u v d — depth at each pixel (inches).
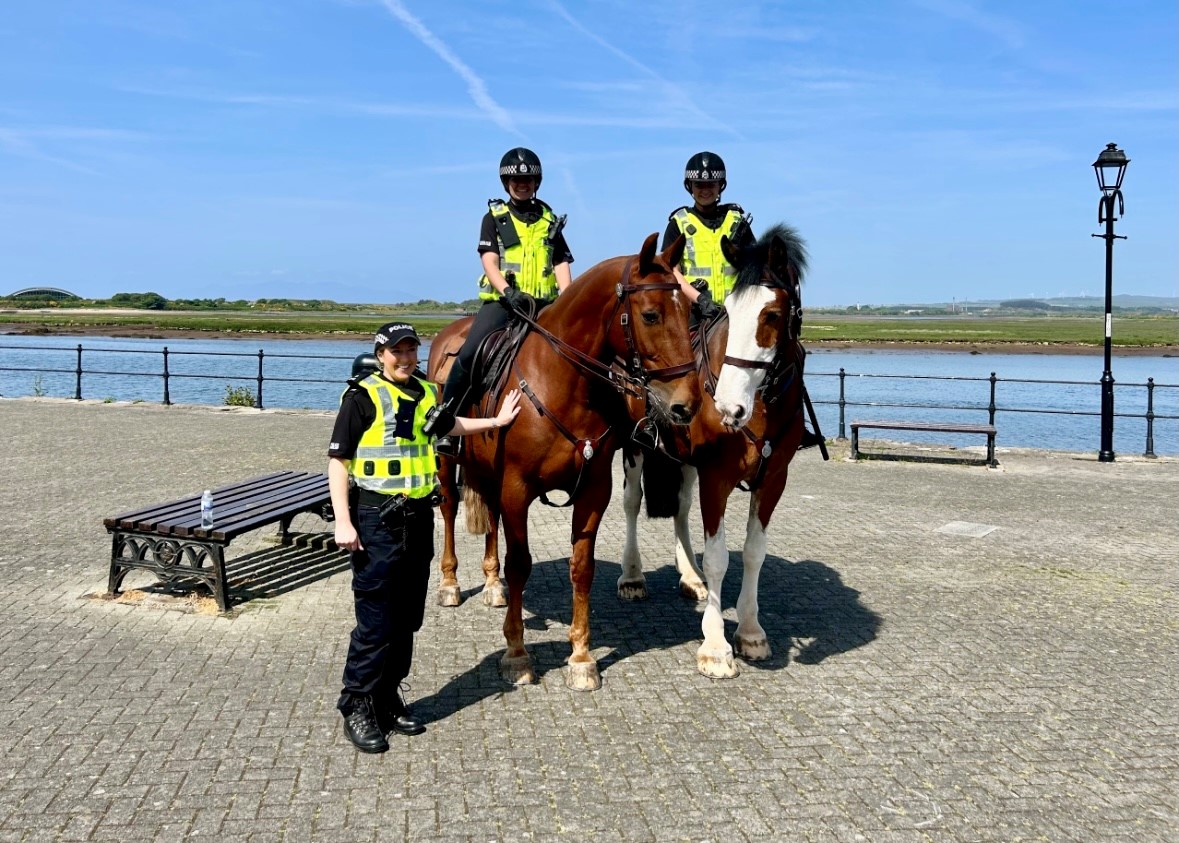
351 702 159.8
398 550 156.6
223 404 745.6
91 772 147.2
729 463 186.2
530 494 183.8
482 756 155.4
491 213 213.2
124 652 201.0
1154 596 252.5
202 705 173.5
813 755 156.7
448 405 169.3
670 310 161.8
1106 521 348.2
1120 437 713.6
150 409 660.7
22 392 898.1
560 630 223.0
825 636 219.8
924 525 341.1
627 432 196.4
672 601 248.5
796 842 129.8
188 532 228.4
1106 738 164.4
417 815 136.0
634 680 191.0
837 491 408.5
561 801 140.6
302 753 155.1
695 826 133.8
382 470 157.6
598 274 175.6
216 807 137.3
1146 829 134.2
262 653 201.8
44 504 347.3
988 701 180.5
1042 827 134.3
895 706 177.8
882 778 148.7
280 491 282.8
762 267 168.9
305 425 585.9
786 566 284.2
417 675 192.5
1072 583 265.1
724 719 171.3
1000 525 341.1
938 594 254.5
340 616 228.2
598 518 185.8
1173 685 189.3
